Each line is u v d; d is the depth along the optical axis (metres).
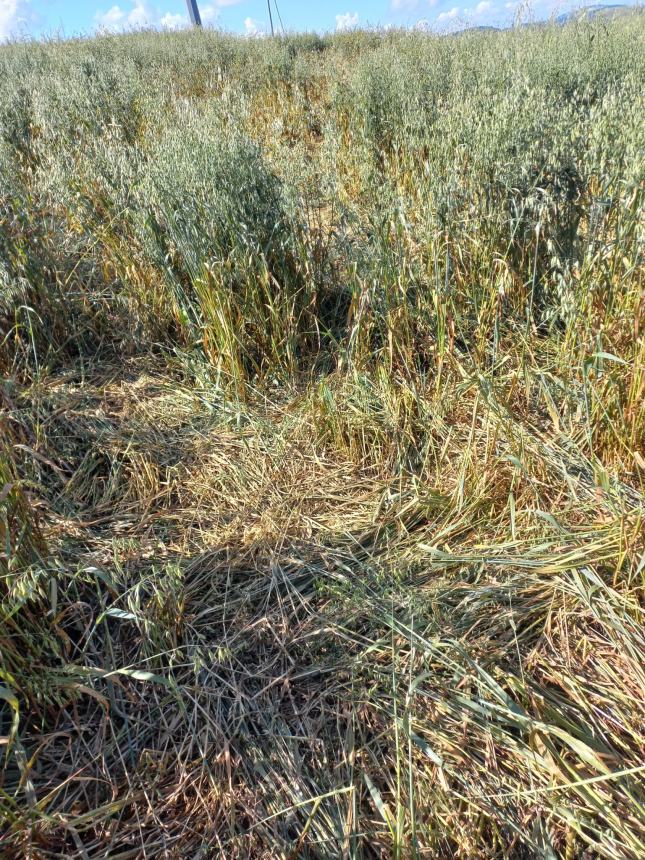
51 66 8.96
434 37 9.76
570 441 2.38
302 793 1.42
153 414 2.86
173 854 1.33
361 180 4.61
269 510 2.29
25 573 1.60
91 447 2.62
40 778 1.49
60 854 1.31
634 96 3.76
